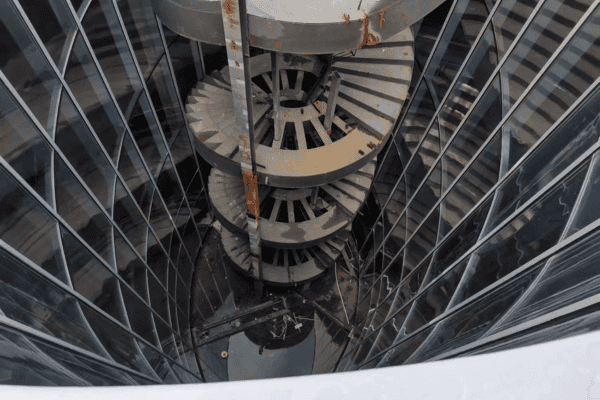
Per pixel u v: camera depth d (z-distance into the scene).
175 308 21.31
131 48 15.54
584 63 8.96
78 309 11.05
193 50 21.36
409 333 14.41
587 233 7.16
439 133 17.41
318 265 23.23
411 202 19.52
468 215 13.23
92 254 12.46
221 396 1.95
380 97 15.07
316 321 23.70
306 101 17.66
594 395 1.70
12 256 8.72
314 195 20.03
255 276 21.97
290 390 1.96
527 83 11.16
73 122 11.88
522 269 9.02
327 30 9.09
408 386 1.93
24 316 8.35
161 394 1.96
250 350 22.59
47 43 10.56
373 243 25.39
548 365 1.83
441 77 17.48
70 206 11.64
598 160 7.64
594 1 8.83
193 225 26.06
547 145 9.72
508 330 7.75
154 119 18.58
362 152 14.33
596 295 5.78
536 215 9.26
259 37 9.27
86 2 12.27
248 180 14.12
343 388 1.94
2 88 8.83
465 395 1.86
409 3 9.38
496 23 13.09
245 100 10.87
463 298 11.47
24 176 9.66
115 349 12.41
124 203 15.73
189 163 24.30
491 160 12.48
